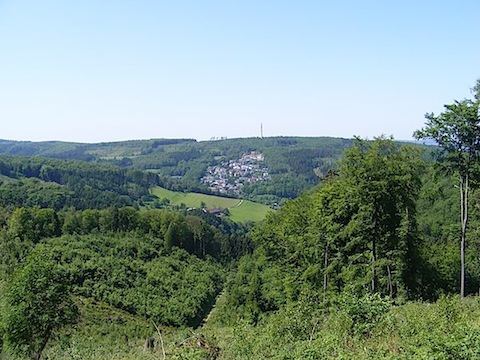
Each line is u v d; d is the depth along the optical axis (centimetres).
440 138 2956
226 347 1811
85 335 5116
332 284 3569
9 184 13112
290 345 1650
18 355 2642
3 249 7331
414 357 1144
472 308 2111
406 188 3025
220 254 11212
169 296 7662
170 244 10094
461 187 3095
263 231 4416
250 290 5306
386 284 3353
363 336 1551
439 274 3575
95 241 8981
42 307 2630
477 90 2953
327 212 3319
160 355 2075
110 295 7131
